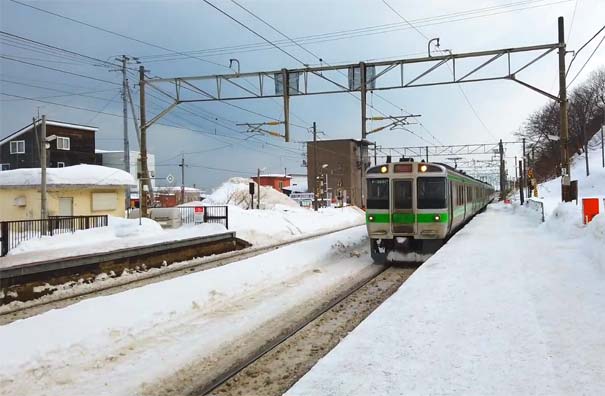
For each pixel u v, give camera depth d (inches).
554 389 176.2
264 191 2294.5
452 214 678.5
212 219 1079.0
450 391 178.5
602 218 496.4
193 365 280.7
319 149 2901.1
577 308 283.1
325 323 362.0
